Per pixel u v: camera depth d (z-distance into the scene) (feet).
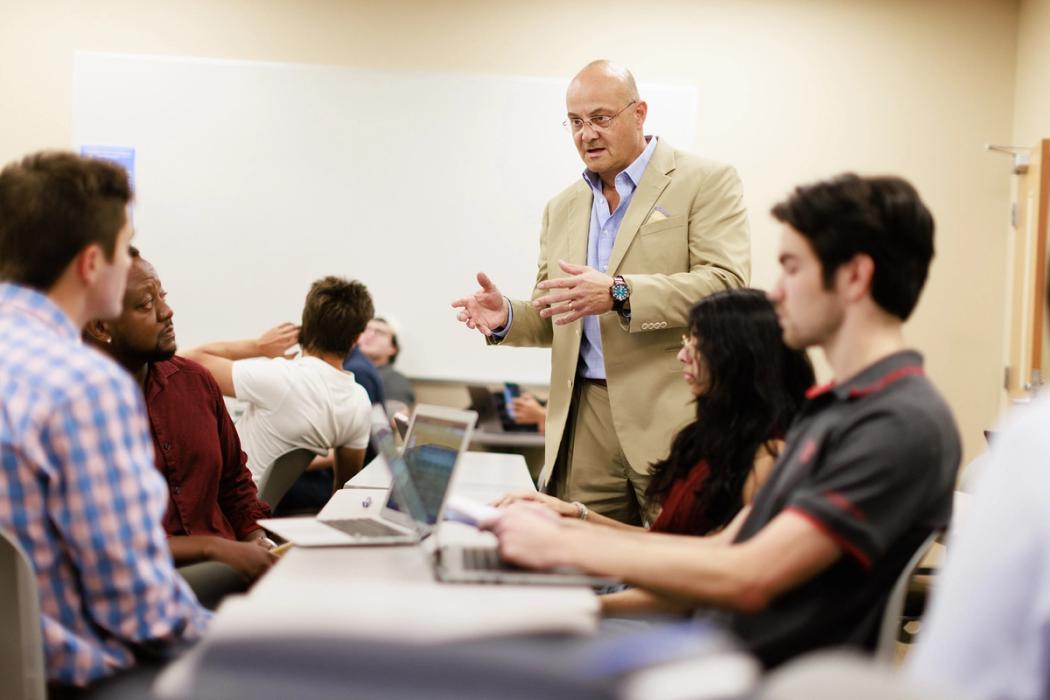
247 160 16.06
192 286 16.11
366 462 13.48
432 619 2.34
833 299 4.81
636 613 5.96
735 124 16.20
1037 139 15.47
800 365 6.50
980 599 3.28
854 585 4.61
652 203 10.08
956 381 16.40
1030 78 15.78
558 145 16.14
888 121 16.29
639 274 10.04
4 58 15.92
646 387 9.78
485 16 16.11
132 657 5.03
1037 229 14.73
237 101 16.02
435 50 16.14
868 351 4.81
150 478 4.95
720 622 4.92
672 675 1.99
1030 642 3.20
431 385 16.29
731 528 5.68
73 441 4.70
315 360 11.34
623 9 16.11
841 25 16.22
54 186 5.08
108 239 5.21
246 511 8.73
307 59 16.12
